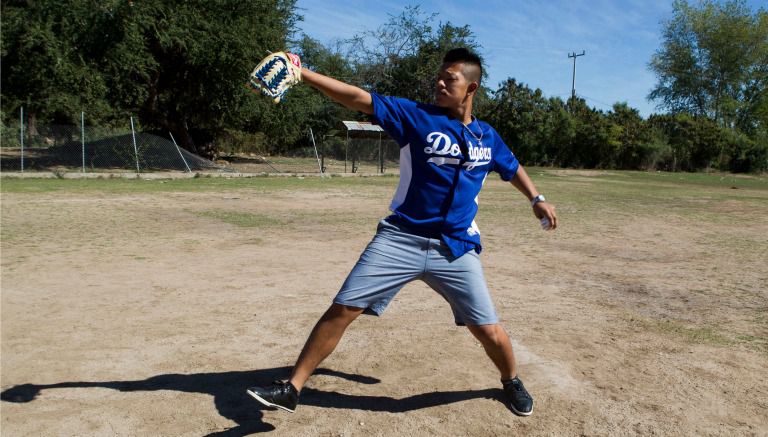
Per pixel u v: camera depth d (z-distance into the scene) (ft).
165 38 81.05
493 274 24.58
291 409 10.50
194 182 72.69
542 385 12.91
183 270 23.93
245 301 19.35
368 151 136.67
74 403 11.74
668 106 193.88
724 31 178.40
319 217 42.42
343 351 14.83
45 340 15.31
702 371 13.85
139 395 12.15
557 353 14.93
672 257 29.48
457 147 10.42
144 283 21.58
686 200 66.28
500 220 43.19
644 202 62.23
